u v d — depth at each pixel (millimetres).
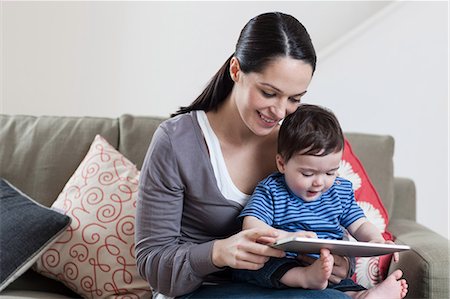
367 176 2572
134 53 3701
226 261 1791
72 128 2697
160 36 3707
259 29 1831
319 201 2033
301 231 1815
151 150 1995
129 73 3709
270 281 1874
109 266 2396
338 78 3699
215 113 2037
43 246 2393
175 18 3699
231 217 1998
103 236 2418
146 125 2695
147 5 3682
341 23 3713
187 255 1871
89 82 3689
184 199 2010
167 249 1931
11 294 2375
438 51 3605
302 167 1946
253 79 1820
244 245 1774
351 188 2133
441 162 3629
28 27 3625
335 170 1980
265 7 3723
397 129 3666
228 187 1988
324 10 3711
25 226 2385
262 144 2062
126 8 3674
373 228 2068
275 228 1979
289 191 2014
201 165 1976
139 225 1987
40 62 3648
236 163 2031
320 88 3717
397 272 1997
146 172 1986
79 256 2414
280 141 1996
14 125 2742
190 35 3717
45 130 2699
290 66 1786
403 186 2846
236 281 1990
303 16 3738
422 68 3627
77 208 2471
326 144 1925
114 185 2492
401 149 3662
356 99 3693
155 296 2059
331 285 1978
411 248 2203
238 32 3725
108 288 2385
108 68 3693
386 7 3621
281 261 1891
